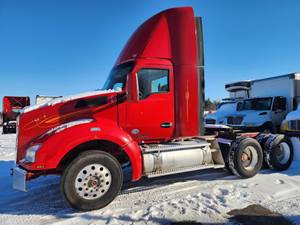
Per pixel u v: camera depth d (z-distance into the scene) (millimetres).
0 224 3971
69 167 4285
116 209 4410
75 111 4938
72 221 4008
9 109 19391
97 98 5035
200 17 5855
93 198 4379
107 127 4691
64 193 4242
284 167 6840
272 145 6711
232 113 11938
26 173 4312
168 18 5594
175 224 3771
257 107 11828
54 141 4301
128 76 4773
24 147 4730
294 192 5027
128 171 6883
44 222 4016
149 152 5137
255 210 4203
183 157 5477
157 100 5387
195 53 5688
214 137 6094
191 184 5695
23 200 5020
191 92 5645
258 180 5914
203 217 3971
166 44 5516
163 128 5461
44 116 4824
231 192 4996
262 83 12203
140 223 3822
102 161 4441
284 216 3979
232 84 13836
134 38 5625
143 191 5309
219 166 5867
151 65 5359
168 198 4855
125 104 5172
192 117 5664
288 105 10945
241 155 6027
